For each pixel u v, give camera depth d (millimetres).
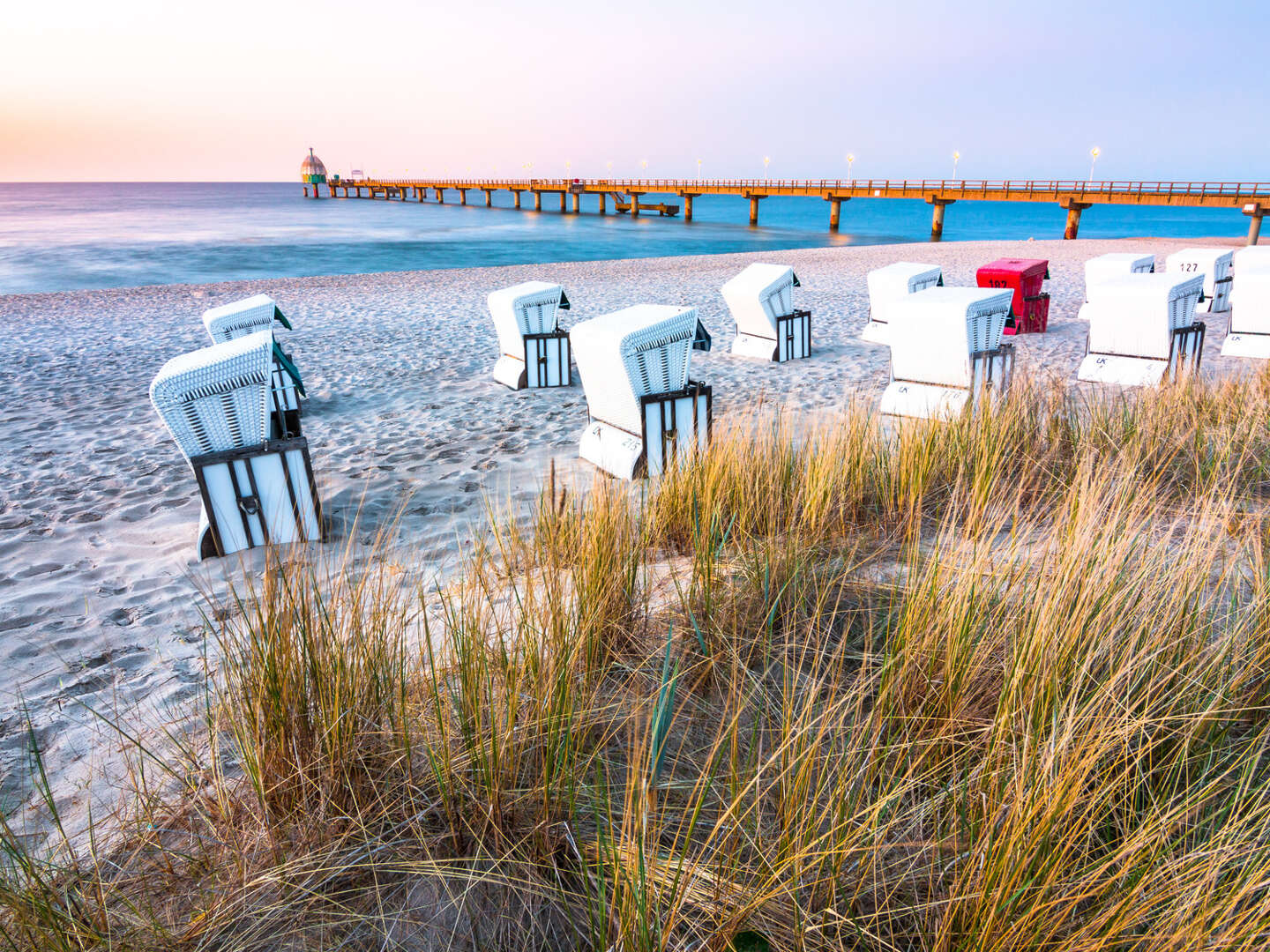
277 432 4500
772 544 2600
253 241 33000
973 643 1798
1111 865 1296
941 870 1339
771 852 1353
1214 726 1546
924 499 3182
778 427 3771
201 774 1721
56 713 2285
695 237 38438
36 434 5859
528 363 7164
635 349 4176
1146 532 2381
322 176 137750
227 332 5793
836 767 1465
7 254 26453
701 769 1606
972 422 3879
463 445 5414
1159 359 6715
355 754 1605
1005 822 1268
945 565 2148
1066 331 10125
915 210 122500
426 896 1376
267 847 1464
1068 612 1808
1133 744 1543
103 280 19984
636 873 1236
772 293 8289
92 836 1418
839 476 3152
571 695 1721
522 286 7496
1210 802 1407
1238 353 8391
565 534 2926
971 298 5215
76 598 3182
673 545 3068
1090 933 1139
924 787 1512
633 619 2213
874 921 1271
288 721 1616
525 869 1406
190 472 4934
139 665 2600
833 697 1710
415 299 14070
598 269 19484
